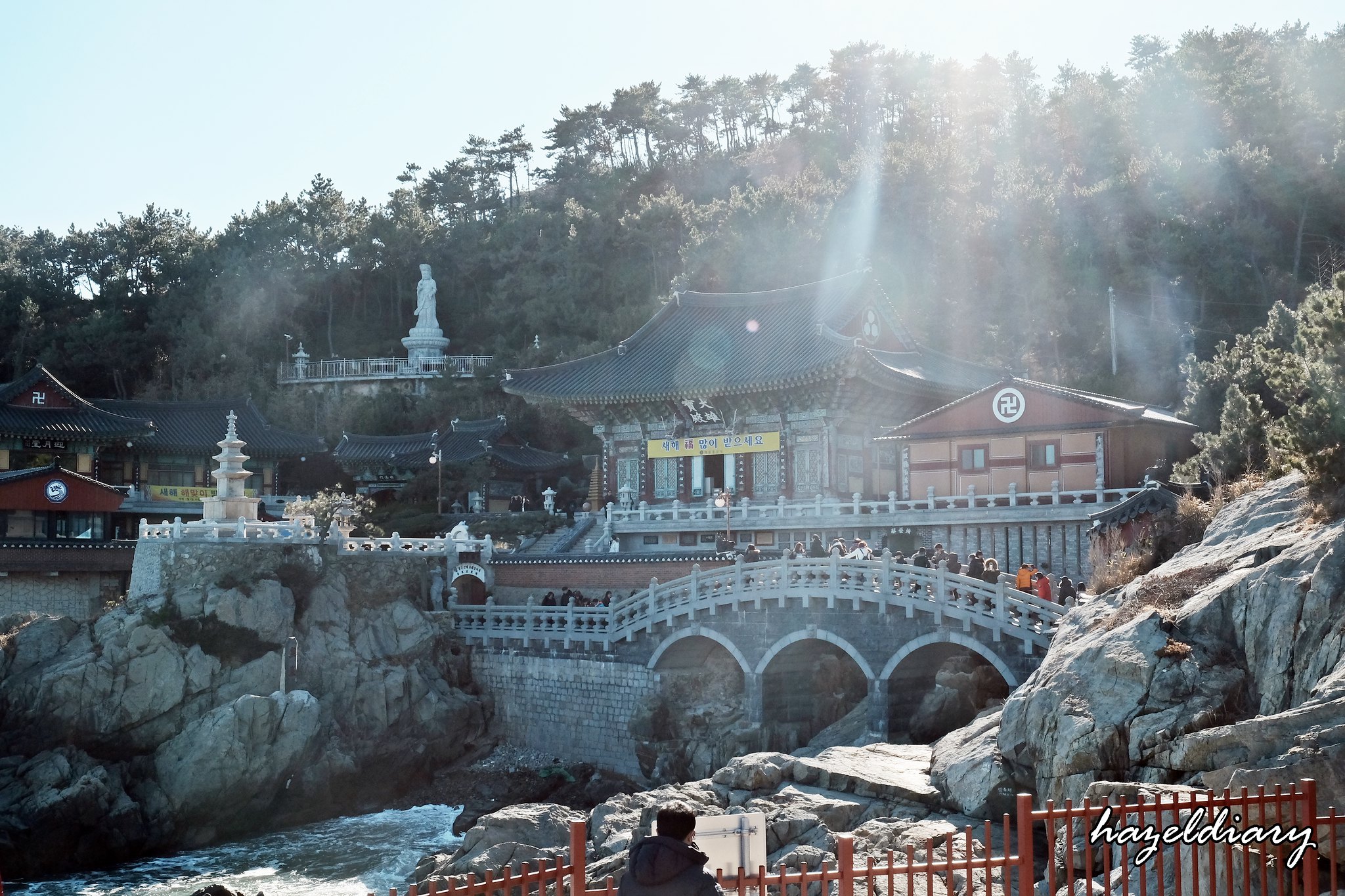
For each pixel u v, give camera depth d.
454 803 59.69
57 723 55.09
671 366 81.62
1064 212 111.19
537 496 106.81
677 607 56.75
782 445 76.88
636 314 125.00
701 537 75.38
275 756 56.09
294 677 60.44
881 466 79.81
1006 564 61.72
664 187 163.50
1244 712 27.31
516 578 69.56
